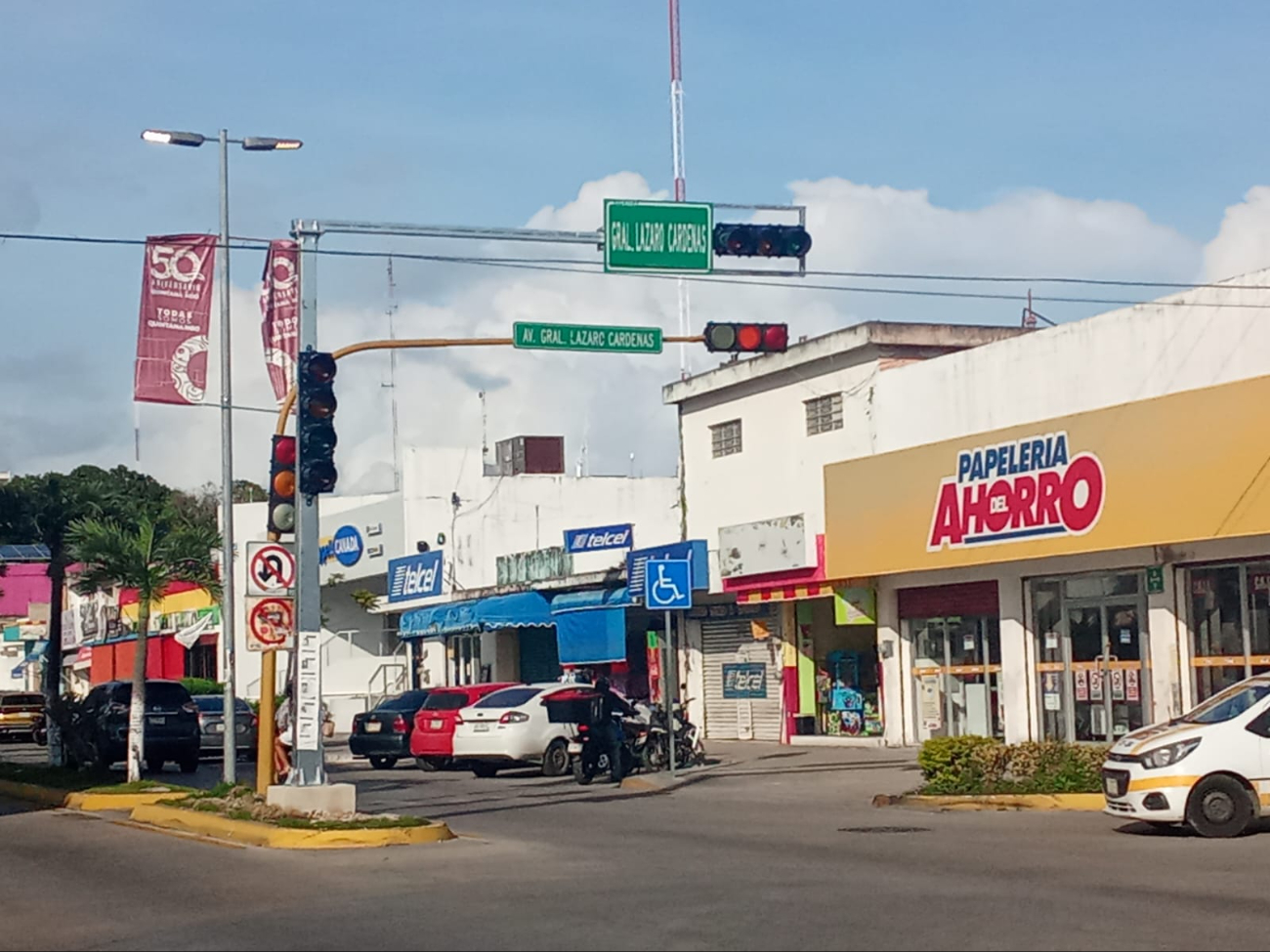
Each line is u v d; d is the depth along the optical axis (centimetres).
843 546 2967
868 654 3244
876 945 984
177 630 5728
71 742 2827
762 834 1722
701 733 3628
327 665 5378
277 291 2120
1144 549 2462
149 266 2356
